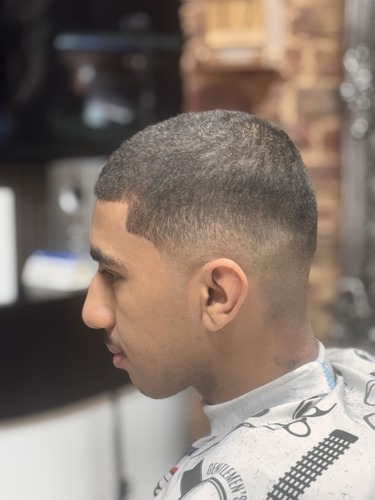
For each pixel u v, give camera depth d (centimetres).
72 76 255
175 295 71
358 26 173
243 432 70
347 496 64
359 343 182
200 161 70
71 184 228
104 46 249
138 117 248
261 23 172
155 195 70
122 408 229
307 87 178
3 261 203
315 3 175
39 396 205
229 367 74
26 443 209
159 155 71
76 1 249
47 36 254
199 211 69
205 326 71
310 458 66
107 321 75
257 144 73
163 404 224
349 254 180
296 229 72
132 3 242
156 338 72
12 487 207
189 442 217
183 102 189
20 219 269
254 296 71
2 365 200
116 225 71
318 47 177
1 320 197
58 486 213
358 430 69
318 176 181
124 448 226
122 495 216
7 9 255
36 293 207
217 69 180
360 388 79
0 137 262
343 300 182
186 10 184
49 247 242
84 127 256
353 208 179
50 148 261
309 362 75
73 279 213
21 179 275
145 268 71
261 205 70
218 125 74
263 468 66
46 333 204
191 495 66
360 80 174
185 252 70
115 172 72
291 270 72
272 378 74
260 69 178
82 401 213
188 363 74
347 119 176
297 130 179
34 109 260
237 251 70
